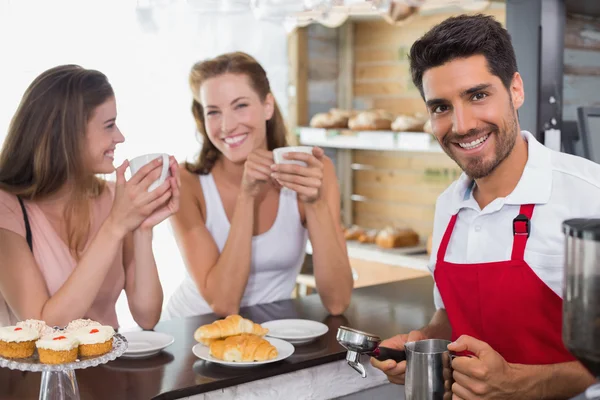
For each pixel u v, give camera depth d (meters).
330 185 2.17
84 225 1.87
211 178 2.13
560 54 2.19
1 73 3.15
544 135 2.18
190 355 1.58
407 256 3.41
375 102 4.03
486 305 1.42
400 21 2.31
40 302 1.70
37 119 1.79
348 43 4.09
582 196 1.36
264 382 1.47
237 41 3.76
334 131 3.70
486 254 1.45
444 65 1.29
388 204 4.00
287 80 3.97
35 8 3.20
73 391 1.25
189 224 2.06
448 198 1.57
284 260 2.14
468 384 1.17
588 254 0.82
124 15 3.43
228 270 1.92
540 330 1.38
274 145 2.22
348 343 1.22
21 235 1.77
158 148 3.61
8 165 1.82
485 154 1.32
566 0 2.16
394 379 1.33
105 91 1.82
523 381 1.21
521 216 1.40
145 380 1.42
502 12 3.35
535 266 1.39
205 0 2.06
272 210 2.12
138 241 1.82
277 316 1.93
